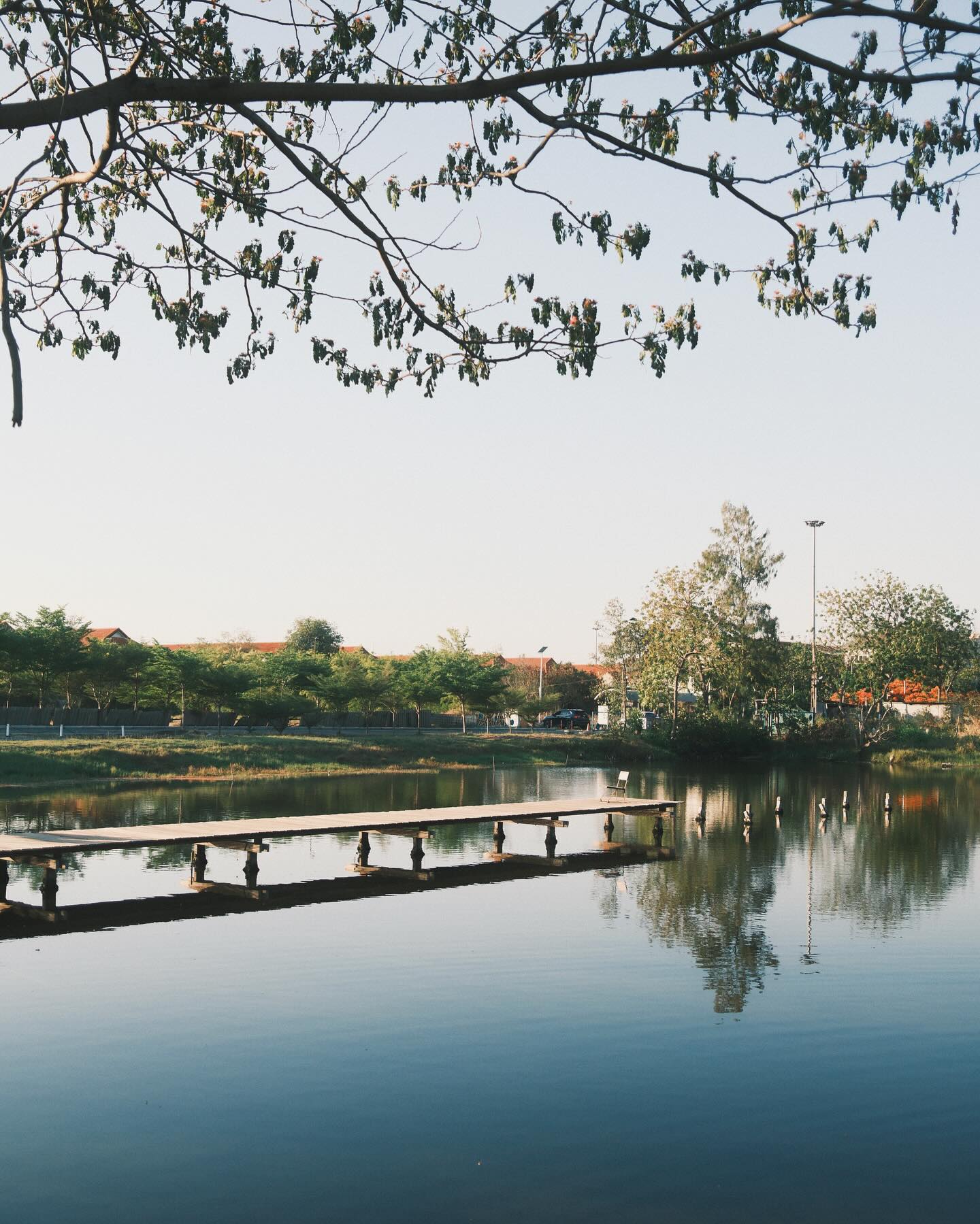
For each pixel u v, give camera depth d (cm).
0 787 3981
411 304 891
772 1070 1069
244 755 5275
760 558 7006
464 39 879
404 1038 1155
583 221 859
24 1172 840
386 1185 819
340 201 848
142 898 1948
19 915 1802
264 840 2758
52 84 933
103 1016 1227
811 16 709
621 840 2906
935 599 7119
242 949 1552
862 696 7319
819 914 1847
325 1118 948
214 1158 863
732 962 1495
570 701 11544
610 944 1596
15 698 6700
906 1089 1024
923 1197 809
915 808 3900
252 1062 1082
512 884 2152
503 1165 855
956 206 807
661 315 856
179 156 993
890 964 1490
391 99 768
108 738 5622
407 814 2547
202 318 950
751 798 4238
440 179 912
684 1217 771
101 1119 942
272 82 764
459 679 8106
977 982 1391
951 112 796
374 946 1574
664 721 7238
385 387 945
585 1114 959
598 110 840
